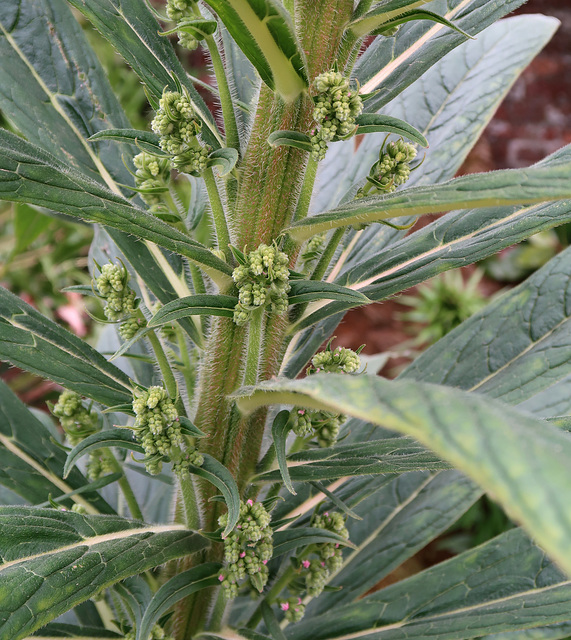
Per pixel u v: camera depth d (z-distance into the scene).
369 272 0.29
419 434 0.11
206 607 0.31
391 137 0.40
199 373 0.29
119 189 0.34
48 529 0.22
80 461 0.44
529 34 0.41
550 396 0.44
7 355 0.27
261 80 0.24
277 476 0.27
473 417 0.11
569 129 1.40
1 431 0.33
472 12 0.27
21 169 0.20
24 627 0.20
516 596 0.33
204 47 0.28
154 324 0.22
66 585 0.21
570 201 0.25
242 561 0.26
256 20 0.20
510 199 0.16
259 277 0.23
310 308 0.28
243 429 0.28
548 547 0.09
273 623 0.29
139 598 0.27
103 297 0.27
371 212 0.19
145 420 0.24
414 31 0.29
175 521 0.30
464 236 0.28
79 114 0.34
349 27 0.24
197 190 0.33
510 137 1.39
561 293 0.36
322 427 0.30
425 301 0.89
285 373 0.33
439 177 0.38
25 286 0.92
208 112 0.27
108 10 0.25
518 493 0.09
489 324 0.38
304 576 0.32
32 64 0.33
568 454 0.10
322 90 0.22
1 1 0.33
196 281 0.28
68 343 0.29
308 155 0.25
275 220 0.25
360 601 0.36
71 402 0.32
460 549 0.88
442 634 0.31
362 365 0.66
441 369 0.38
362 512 0.44
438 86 0.41
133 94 1.02
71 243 0.93
